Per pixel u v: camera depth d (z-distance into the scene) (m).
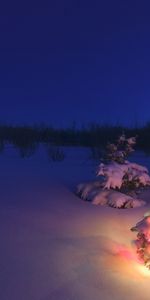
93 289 2.92
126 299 2.79
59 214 4.73
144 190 6.07
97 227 4.28
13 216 4.57
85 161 9.34
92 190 5.59
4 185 6.27
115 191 5.46
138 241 3.42
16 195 5.62
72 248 3.66
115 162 5.86
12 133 13.34
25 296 2.79
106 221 4.50
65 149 11.55
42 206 5.07
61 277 3.08
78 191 5.76
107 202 5.23
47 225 4.29
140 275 3.16
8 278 3.04
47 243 3.77
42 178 6.98
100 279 3.07
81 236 3.98
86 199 5.48
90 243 3.79
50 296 2.80
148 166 8.65
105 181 5.48
